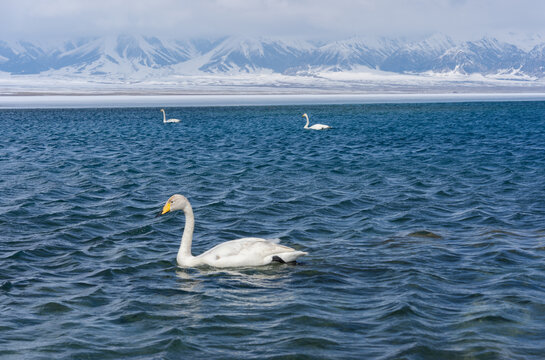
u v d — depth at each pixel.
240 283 13.73
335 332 10.99
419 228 19.09
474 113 103.19
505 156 37.94
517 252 15.98
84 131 63.88
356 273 14.41
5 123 79.06
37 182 28.48
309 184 27.52
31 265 15.34
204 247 17.30
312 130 64.19
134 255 16.22
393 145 46.03
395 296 12.72
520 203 22.78
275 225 19.84
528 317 11.60
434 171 31.38
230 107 136.88
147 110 121.06
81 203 23.39
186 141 51.16
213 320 11.57
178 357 10.03
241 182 28.23
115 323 11.53
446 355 10.05
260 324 11.40
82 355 10.14
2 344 10.52
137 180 28.95
